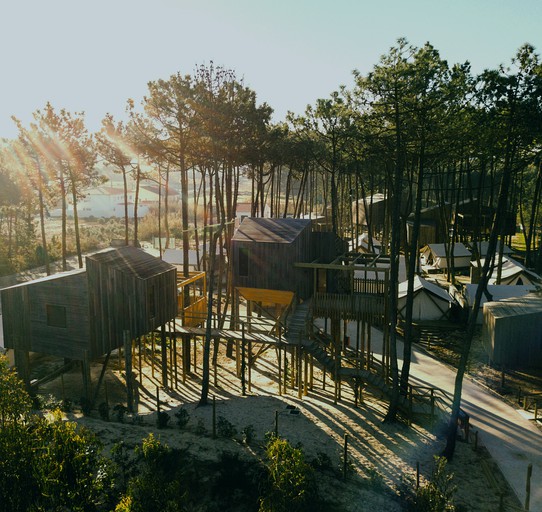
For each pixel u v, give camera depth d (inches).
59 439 522.6
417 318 1545.3
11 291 960.3
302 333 1049.5
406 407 941.8
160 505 526.0
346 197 3029.0
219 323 1182.3
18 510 481.4
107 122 1845.5
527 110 738.2
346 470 698.8
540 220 2679.6
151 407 982.4
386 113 894.4
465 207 2470.5
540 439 845.2
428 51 804.6
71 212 4419.3
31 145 1959.9
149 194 5251.0
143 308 1032.2
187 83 1159.6
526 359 1104.2
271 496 557.6
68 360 1204.5
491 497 672.4
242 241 1130.0
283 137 1610.5
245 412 946.1
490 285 1521.9
